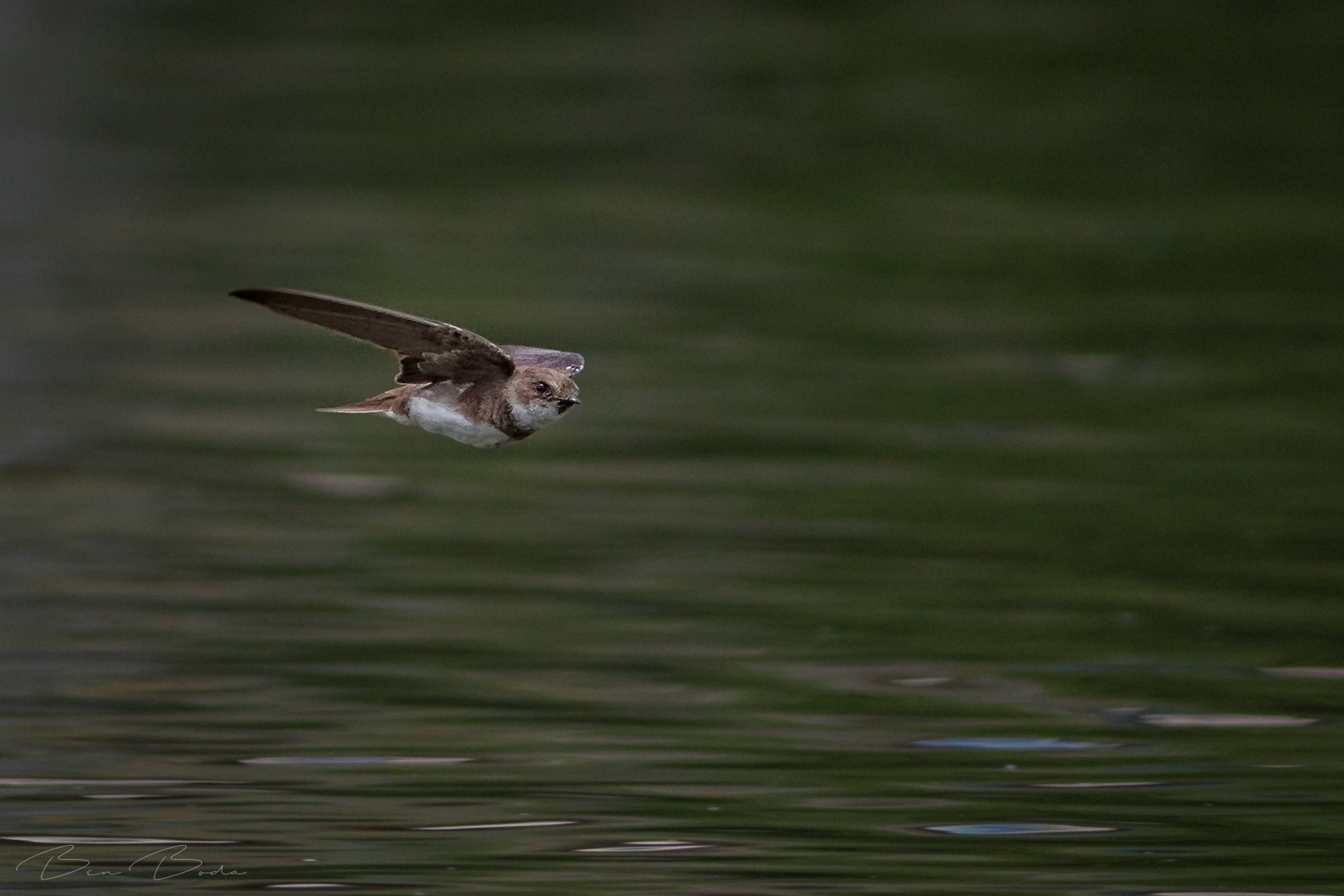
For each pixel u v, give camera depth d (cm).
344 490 1864
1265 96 3738
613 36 4316
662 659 1444
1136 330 2450
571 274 2703
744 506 1809
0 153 3378
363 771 1233
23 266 2728
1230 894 1064
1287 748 1278
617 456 1977
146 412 2116
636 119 3616
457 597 1568
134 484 1864
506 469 1934
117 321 2480
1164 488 1867
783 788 1212
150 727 1300
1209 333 2430
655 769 1241
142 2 4709
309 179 3259
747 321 2489
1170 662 1439
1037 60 4012
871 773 1235
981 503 1822
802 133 3519
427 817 1163
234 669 1409
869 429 2070
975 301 2588
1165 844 1127
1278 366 2288
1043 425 2075
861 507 1816
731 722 1323
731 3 4628
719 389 2202
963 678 1407
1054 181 3219
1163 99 3728
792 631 1503
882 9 4506
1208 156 3359
